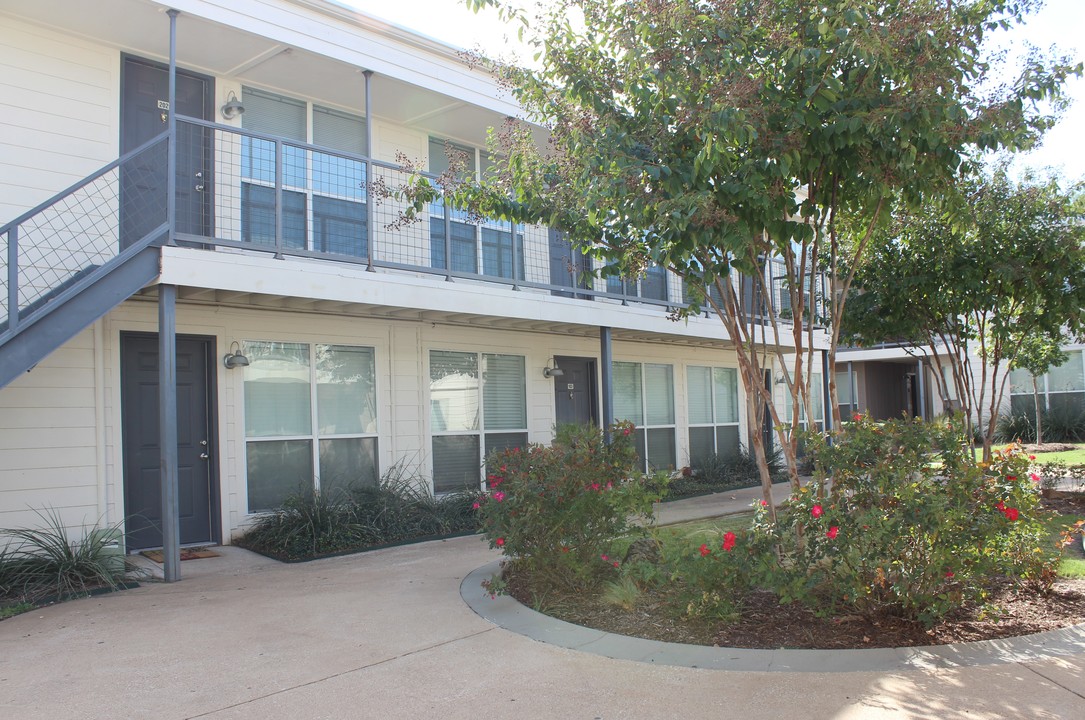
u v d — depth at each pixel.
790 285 6.21
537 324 10.95
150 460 8.09
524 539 5.57
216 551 8.02
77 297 6.18
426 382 10.26
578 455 5.79
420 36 8.95
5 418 7.10
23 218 5.92
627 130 6.02
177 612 5.49
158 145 8.27
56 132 7.60
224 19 7.45
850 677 3.99
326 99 9.66
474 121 10.49
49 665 4.38
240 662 4.39
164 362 6.67
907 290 8.88
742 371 6.53
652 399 13.61
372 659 4.43
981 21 5.72
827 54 5.54
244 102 9.05
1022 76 5.66
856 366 24.06
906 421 4.98
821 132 5.48
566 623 5.02
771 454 14.42
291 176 9.30
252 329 8.74
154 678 4.14
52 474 7.31
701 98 5.60
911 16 5.30
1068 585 5.61
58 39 7.67
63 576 6.19
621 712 3.65
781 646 4.48
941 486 4.69
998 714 3.50
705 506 10.73
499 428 11.11
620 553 6.01
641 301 11.42
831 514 4.54
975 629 4.69
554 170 6.91
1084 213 8.71
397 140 10.49
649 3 5.64
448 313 9.76
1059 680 3.88
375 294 8.16
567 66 6.18
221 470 8.39
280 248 7.55
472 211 7.22
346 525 8.20
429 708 3.73
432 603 5.64
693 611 4.78
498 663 4.34
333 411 9.39
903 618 4.77
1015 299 8.91
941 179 5.99
